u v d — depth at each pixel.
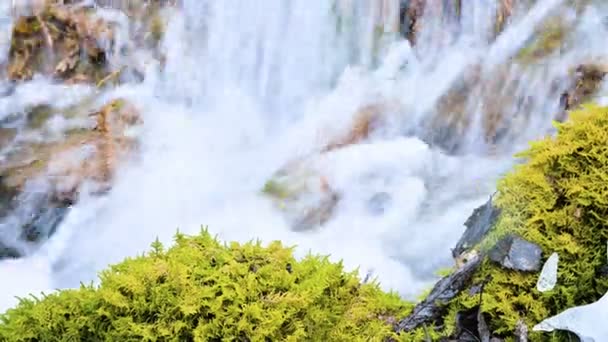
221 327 2.50
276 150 5.91
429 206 4.92
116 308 2.53
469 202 4.93
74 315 2.56
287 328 2.54
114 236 5.03
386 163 5.46
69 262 4.92
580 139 2.76
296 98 6.60
